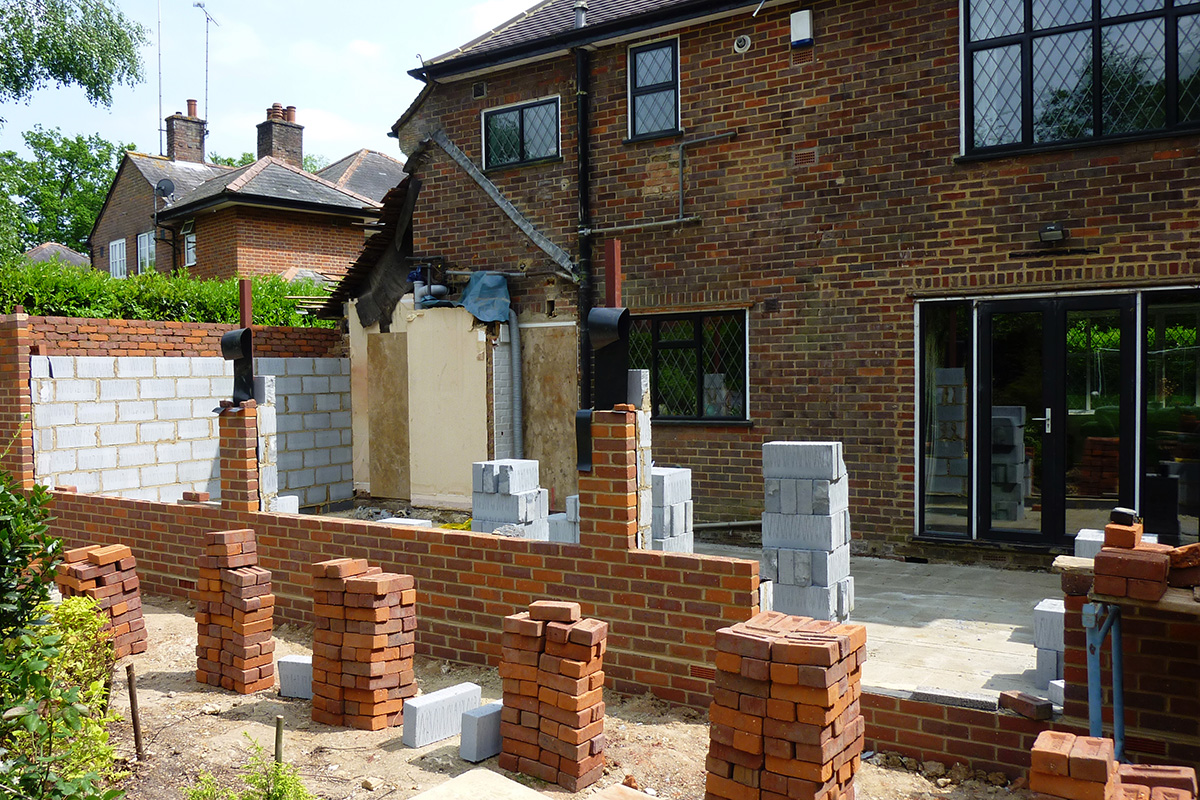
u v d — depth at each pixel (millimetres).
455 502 12461
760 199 10312
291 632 7609
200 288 14219
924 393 9414
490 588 6477
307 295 16031
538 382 12094
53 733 4195
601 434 5859
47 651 4012
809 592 6258
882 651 6164
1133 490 8289
